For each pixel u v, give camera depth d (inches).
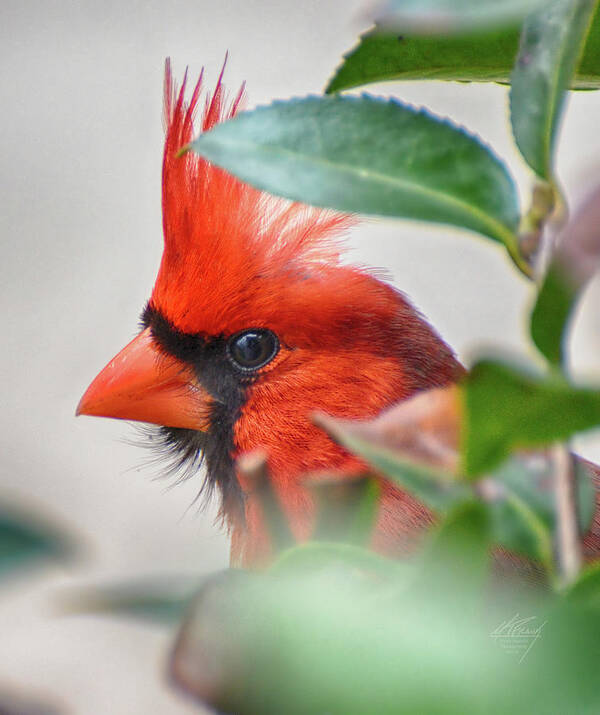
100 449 73.5
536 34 50.7
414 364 64.8
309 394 64.8
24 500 53.8
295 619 36.7
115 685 66.2
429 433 50.4
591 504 53.3
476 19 47.0
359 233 74.6
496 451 40.6
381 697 36.0
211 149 55.0
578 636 36.4
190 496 70.7
